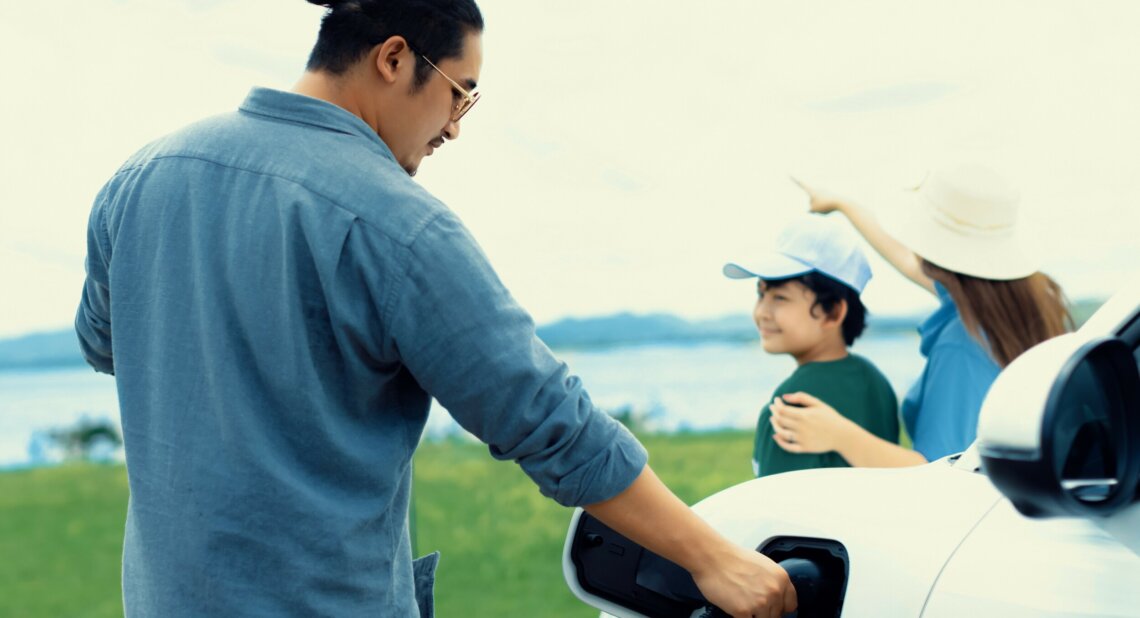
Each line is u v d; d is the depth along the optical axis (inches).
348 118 56.8
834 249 105.3
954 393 100.5
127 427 56.6
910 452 98.0
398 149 60.2
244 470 53.1
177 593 53.6
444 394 54.2
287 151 55.5
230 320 54.1
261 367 53.5
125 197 58.6
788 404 101.8
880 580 53.3
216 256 54.8
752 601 55.8
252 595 52.9
